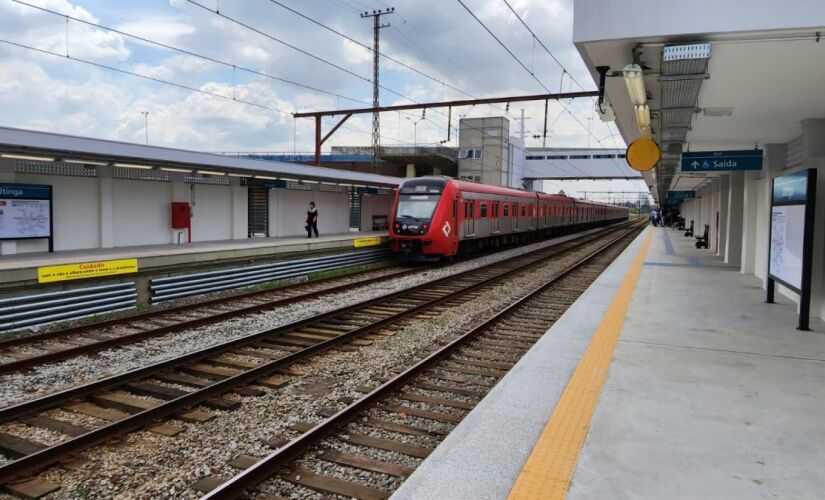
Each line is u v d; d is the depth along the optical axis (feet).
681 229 168.66
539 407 15.85
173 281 39.29
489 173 160.97
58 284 33.32
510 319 33.35
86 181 48.26
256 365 23.67
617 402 16.03
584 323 27.27
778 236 30.09
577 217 145.38
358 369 23.15
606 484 11.29
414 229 60.64
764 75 21.29
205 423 17.53
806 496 10.83
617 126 35.24
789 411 15.34
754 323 27.04
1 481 13.60
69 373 22.31
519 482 11.40
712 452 12.77
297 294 42.29
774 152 40.11
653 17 17.06
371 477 14.24
